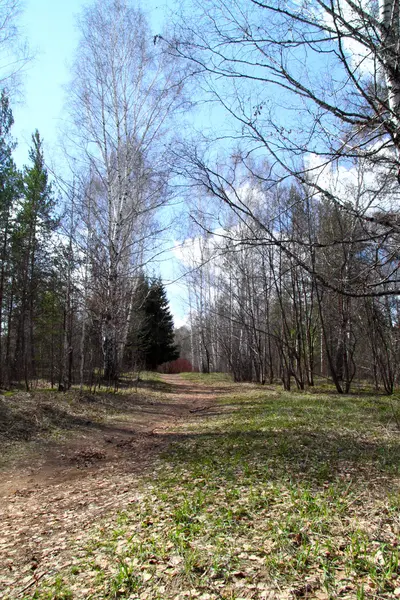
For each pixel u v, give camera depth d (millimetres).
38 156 20219
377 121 4227
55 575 3729
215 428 10711
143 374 32938
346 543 3684
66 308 17594
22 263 20016
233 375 33500
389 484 5254
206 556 3660
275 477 5793
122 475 7047
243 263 20406
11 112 17250
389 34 3973
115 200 17500
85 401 14523
